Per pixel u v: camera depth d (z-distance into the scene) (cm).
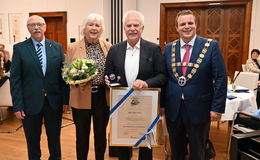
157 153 298
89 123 226
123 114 182
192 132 184
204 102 181
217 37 592
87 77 194
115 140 186
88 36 214
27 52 212
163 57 192
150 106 180
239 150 110
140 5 611
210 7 583
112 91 179
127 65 188
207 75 180
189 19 178
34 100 216
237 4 556
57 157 240
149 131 182
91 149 305
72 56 221
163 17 600
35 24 210
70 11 600
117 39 531
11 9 654
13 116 459
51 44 224
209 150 214
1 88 395
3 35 670
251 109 283
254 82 418
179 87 183
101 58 219
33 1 632
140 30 182
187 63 182
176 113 185
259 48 556
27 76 214
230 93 306
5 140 340
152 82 179
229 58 595
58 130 235
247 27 555
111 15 530
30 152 228
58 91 227
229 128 292
